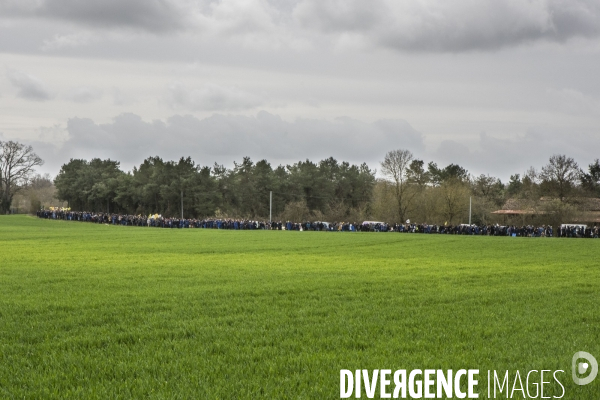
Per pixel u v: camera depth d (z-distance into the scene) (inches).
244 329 676.7
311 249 2345.0
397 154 6318.9
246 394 455.2
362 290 1027.3
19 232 3627.0
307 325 700.0
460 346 605.6
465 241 3105.3
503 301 916.6
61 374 501.4
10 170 7731.3
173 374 505.0
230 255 1942.7
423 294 984.3
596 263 1691.7
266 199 7244.1
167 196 6579.7
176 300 894.4
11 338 637.9
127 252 2017.7
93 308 820.0
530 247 2573.8
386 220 6373.0
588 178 7583.7
